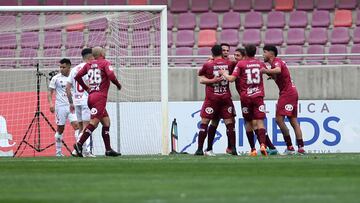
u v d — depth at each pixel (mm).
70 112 58094
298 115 63188
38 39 75875
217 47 52438
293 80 66938
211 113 53031
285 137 54062
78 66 56375
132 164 40781
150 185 27750
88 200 22578
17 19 74438
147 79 64688
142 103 64625
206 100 52969
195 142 63062
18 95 64188
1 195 24516
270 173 33344
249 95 51812
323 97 66812
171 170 35656
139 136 64125
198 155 53531
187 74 66500
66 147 62031
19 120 64125
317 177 31016
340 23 83250
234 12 84812
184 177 31406
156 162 42656
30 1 86750
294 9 84938
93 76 51375
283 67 52469
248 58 52094
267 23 83688
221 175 32344
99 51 51406
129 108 64500
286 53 81312
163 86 58469
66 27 75000
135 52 66375
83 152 55344
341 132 63188
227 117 53156
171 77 66625
